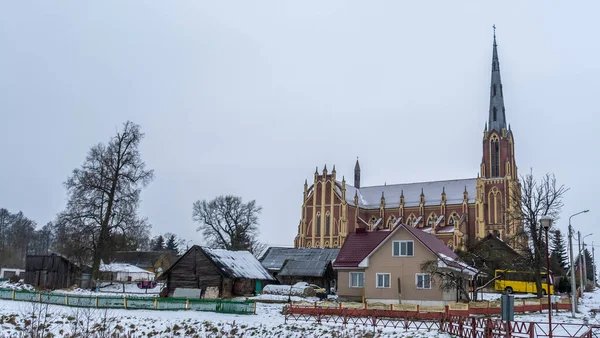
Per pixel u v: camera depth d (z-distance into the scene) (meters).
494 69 136.50
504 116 133.38
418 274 52.28
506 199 123.94
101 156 70.00
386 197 145.75
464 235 125.00
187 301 44.72
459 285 51.53
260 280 66.56
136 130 89.50
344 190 138.75
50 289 64.75
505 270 69.75
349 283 56.69
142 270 112.38
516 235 69.00
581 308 58.81
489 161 130.50
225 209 113.06
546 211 65.62
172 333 33.16
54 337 30.45
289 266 75.75
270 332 34.00
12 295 51.62
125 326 35.12
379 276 54.03
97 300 44.94
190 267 61.03
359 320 39.31
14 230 166.25
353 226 139.88
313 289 65.81
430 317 39.53
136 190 71.75
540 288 63.06
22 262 151.62
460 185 135.75
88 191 68.44
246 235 112.75
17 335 30.59
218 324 36.59
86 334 30.08
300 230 143.12
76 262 72.31
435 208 134.62
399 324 36.69
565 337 29.00
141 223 72.06
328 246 137.88
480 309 45.31
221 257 62.69
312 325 36.50
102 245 67.50
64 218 67.81
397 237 53.88
